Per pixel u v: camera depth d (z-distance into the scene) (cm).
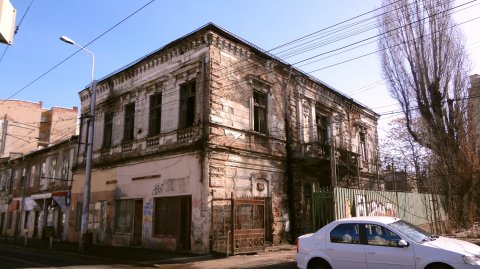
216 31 1861
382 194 2098
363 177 2822
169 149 1894
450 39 2188
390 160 2967
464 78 2181
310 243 953
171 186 1850
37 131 5347
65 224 2736
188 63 1925
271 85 2166
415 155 2680
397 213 2180
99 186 2405
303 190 2223
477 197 2280
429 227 2302
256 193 1922
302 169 2228
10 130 5088
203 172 1698
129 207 2131
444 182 2220
